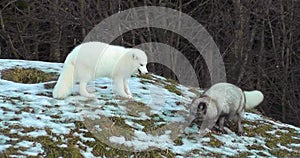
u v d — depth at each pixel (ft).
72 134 26.32
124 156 25.93
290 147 31.53
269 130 33.53
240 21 69.05
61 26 65.98
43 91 31.55
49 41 66.03
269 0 69.77
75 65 30.19
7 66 37.68
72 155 24.79
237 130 31.89
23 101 29.37
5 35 66.90
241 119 31.71
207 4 70.69
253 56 73.00
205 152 27.89
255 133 32.35
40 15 66.59
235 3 69.41
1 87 31.81
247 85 70.85
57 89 30.25
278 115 73.77
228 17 69.36
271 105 72.84
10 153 23.89
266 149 30.19
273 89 71.87
